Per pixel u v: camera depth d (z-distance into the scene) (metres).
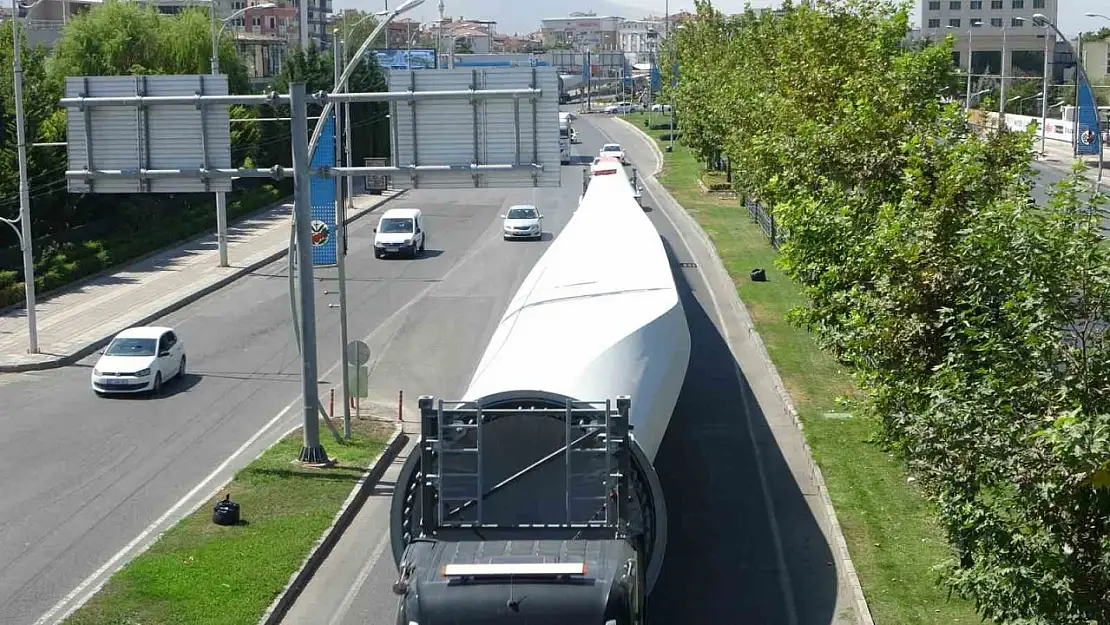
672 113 111.50
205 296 43.00
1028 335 11.52
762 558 18.45
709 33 85.62
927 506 18.84
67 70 63.12
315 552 18.62
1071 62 143.50
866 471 21.84
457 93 21.86
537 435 13.88
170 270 47.50
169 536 19.16
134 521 20.50
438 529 13.62
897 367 15.72
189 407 28.28
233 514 19.77
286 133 71.94
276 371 31.75
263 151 70.69
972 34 145.50
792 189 25.88
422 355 33.06
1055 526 11.21
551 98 21.94
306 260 22.62
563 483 13.74
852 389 27.67
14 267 42.75
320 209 25.42
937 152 20.53
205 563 17.95
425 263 49.09
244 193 66.25
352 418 26.56
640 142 110.94
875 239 16.44
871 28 35.09
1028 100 117.44
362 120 76.19
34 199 46.28
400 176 22.48
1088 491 11.01
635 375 17.73
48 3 103.81
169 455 24.44
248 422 26.91
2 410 28.14
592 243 28.02
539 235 55.94
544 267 25.19
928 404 14.14
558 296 21.69
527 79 21.95
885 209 16.62
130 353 29.75
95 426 26.67
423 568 12.98
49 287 42.91
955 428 11.77
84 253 46.94
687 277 44.56
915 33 147.88
